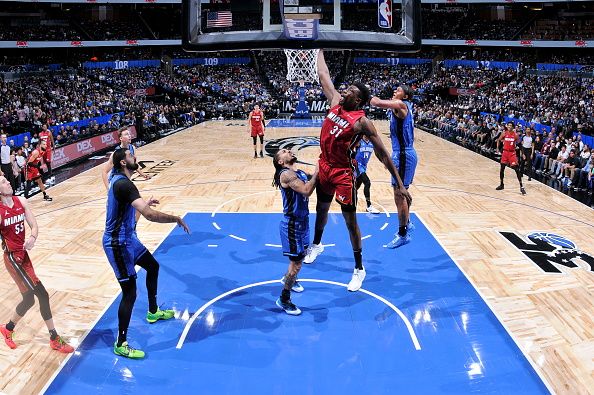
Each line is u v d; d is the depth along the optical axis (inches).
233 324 206.5
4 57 1487.5
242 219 353.4
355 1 189.0
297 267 210.2
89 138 669.3
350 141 181.0
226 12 191.0
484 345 189.9
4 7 1488.7
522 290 238.8
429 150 687.1
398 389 163.6
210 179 485.4
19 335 199.2
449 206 389.4
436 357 181.9
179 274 257.1
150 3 1365.7
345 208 194.2
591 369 175.5
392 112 220.1
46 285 245.0
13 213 182.2
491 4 1578.5
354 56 1715.1
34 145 628.4
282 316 213.3
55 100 1019.3
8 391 163.9
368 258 279.1
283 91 1416.1
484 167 560.1
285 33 189.2
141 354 181.8
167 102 1300.4
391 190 443.5
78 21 1512.1
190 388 164.7
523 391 163.2
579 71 1219.9
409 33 191.9
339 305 223.1
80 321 210.2
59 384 167.8
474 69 1563.7
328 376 170.7
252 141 751.1
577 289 240.1
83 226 339.0
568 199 415.2
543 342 192.9
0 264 270.5
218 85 1480.1
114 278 254.2
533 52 1724.9
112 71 1457.9
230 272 260.2
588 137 603.8
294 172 200.1
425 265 269.3
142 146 711.1
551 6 1657.2
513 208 385.1
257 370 174.4
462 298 229.9
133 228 187.3
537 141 593.0
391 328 202.7
